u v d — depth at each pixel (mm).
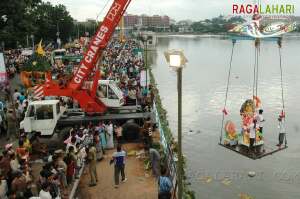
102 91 22750
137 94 29906
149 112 23031
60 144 20453
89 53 21781
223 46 170875
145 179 17453
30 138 20031
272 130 30094
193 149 25859
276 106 39156
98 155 19734
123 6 21188
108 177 17797
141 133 21453
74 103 23156
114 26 21453
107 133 21109
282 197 18938
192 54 119438
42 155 19578
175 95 46500
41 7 77375
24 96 28266
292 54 108938
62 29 101812
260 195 19172
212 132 29938
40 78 37031
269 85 52750
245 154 24625
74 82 22141
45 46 83938
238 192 19391
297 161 23531
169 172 16359
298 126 31406
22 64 47531
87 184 17125
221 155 24703
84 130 19203
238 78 60344
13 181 13148
